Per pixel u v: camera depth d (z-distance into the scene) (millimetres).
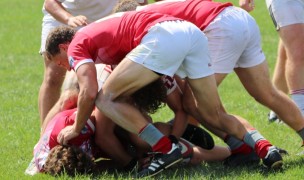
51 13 29188
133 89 23188
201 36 23703
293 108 25875
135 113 23188
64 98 26078
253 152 25125
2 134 31422
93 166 24016
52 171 23750
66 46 24984
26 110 37344
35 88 44031
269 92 25812
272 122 32844
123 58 23969
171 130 25469
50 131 24797
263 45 58562
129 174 23703
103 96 23188
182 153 24719
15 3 93188
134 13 23875
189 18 25047
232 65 25188
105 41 23516
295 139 29406
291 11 29234
